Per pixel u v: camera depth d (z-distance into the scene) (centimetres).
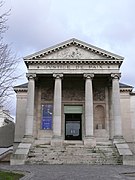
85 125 4616
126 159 3712
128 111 5781
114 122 4541
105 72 4750
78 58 4784
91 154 3966
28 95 4678
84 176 2270
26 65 4919
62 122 5112
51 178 2122
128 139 5603
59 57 4822
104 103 5181
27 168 3014
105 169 2925
